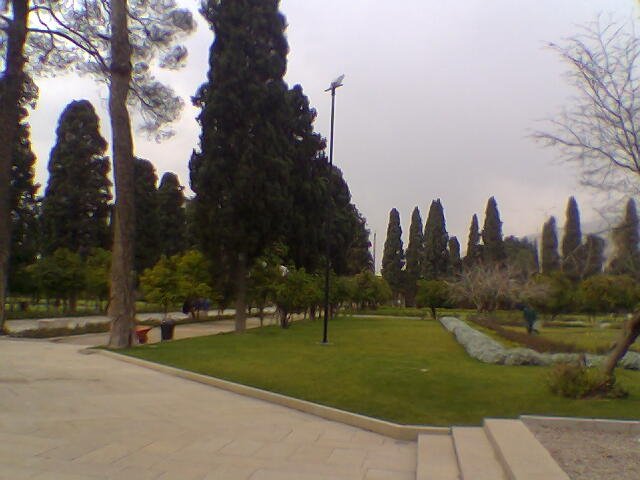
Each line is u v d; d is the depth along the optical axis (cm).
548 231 2394
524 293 3753
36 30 2258
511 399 1027
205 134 2527
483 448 746
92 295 3981
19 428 816
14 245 3641
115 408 988
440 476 661
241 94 2500
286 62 2622
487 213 6028
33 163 3747
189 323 3719
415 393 1095
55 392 1107
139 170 4622
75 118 4238
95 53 2248
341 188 4119
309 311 4256
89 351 1831
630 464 641
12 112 2320
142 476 627
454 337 2517
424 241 6869
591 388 1034
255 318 4516
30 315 3516
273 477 648
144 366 1534
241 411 1016
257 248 2570
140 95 2245
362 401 1050
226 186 2495
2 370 1362
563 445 733
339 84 2244
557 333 2919
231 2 2517
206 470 662
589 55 1112
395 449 812
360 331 2878
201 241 2584
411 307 6725
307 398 1092
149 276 3253
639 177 1084
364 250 6003
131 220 1984
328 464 718
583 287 3669
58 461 666
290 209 2655
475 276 4294
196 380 1331
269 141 2528
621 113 1092
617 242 1161
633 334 1047
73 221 4144
